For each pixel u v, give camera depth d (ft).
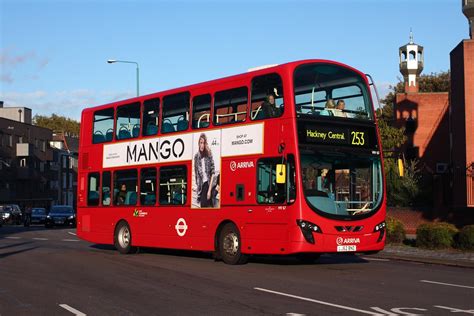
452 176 108.58
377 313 32.09
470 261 59.36
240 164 54.75
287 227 49.80
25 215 168.45
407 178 104.78
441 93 158.71
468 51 106.32
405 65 166.20
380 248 52.16
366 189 52.49
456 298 37.19
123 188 70.03
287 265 56.80
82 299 37.24
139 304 35.37
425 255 65.26
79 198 76.95
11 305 35.40
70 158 318.65
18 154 255.91
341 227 50.08
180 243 60.95
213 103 58.70
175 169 62.49
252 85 54.65
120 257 65.16
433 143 157.69
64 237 104.99
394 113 164.14
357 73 54.60
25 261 60.29
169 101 64.39
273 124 51.98
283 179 48.75
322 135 51.19
